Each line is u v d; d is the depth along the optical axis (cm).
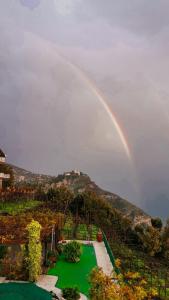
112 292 1834
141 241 6881
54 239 4322
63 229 5794
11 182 10094
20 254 3641
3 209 6334
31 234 3434
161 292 3706
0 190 7706
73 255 4134
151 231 7094
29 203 7725
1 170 9800
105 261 4284
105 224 7875
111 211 8850
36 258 3406
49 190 9081
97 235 5488
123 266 4525
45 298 2781
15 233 3531
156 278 4356
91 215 8000
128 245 6619
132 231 7400
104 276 1939
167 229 7712
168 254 6881
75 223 6769
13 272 3412
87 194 9094
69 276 3619
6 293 2762
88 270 3862
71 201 8712
